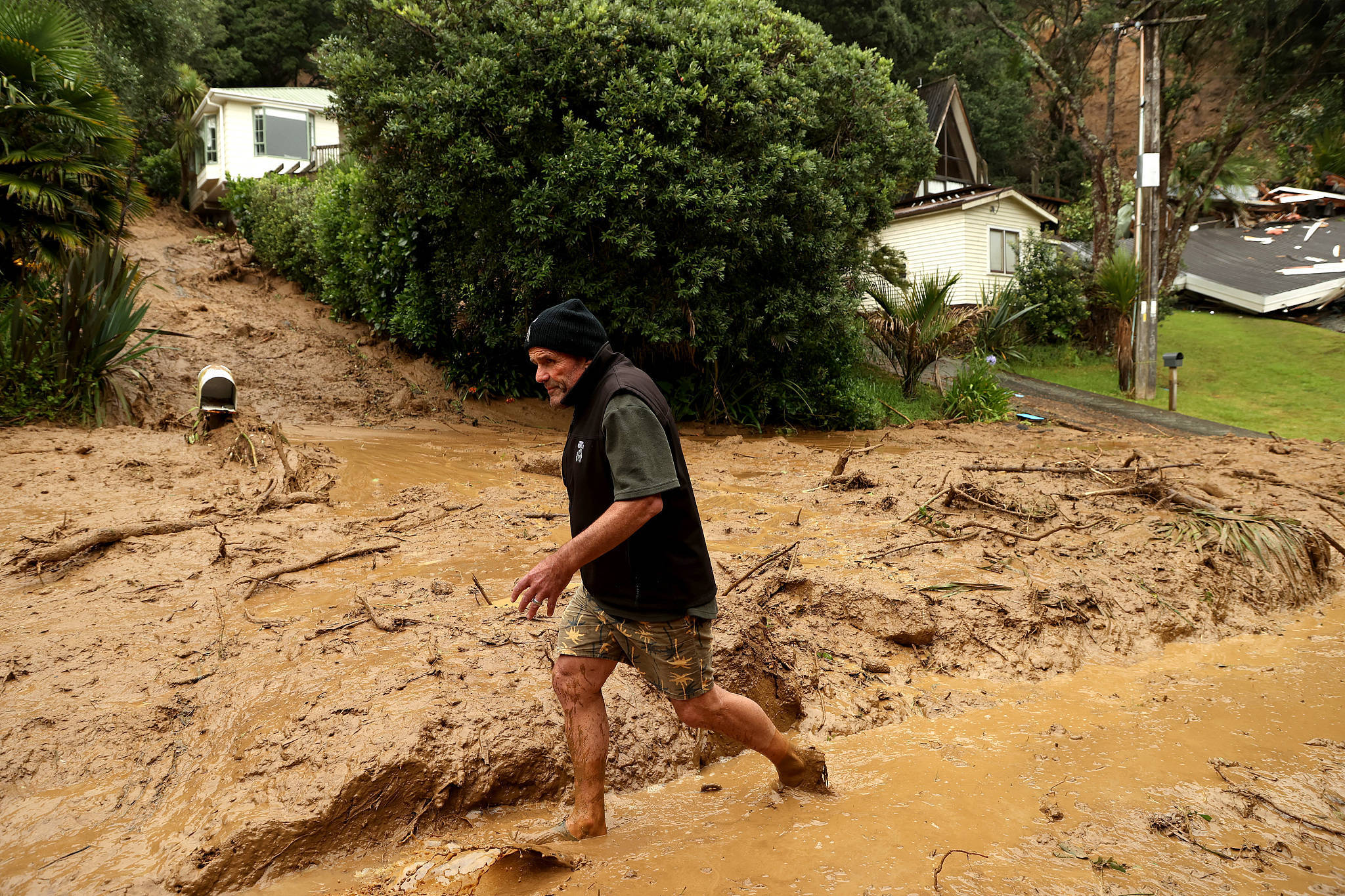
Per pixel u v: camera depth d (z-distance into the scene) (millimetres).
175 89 30641
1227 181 27625
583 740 2791
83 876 2498
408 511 6500
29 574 4711
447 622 4133
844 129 13516
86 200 10273
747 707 2906
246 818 2701
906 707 3994
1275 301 25688
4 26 9820
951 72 37219
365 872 2697
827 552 5691
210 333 12906
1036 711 4016
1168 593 5340
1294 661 4793
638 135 10836
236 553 5188
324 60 11672
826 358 14414
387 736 3045
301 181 20359
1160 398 18484
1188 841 2891
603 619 2705
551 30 10883
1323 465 9836
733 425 13562
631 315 11609
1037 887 2559
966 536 5895
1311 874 2715
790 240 12430
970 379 15930
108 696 3377
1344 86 21578
